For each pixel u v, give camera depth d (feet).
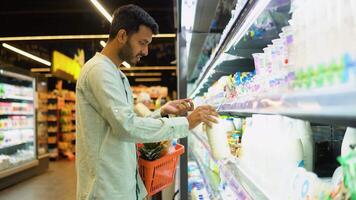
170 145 5.82
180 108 5.77
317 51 1.79
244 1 3.79
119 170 4.36
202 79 9.21
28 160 21.24
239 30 4.18
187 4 7.64
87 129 4.36
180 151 6.01
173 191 9.48
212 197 6.83
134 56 4.74
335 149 3.73
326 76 1.55
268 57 3.11
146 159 5.26
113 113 4.05
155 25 4.75
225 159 4.89
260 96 2.74
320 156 3.79
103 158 4.30
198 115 4.55
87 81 4.33
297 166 3.15
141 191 5.09
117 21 4.59
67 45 36.11
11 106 20.33
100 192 4.26
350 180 1.92
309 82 1.75
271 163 3.43
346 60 1.37
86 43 36.78
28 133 21.89
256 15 3.61
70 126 36.27
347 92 1.32
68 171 23.58
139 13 4.56
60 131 34.04
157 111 5.78
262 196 3.38
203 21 9.04
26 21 24.21
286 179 3.12
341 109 1.37
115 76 4.37
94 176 4.29
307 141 3.45
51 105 31.86
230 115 6.98
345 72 1.37
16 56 37.42
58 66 30.19
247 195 3.68
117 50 4.67
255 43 5.15
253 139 4.12
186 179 8.31
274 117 3.46
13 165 19.24
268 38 4.76
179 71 9.19
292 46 2.31
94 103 4.33
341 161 1.98
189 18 8.54
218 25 9.39
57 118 32.48
